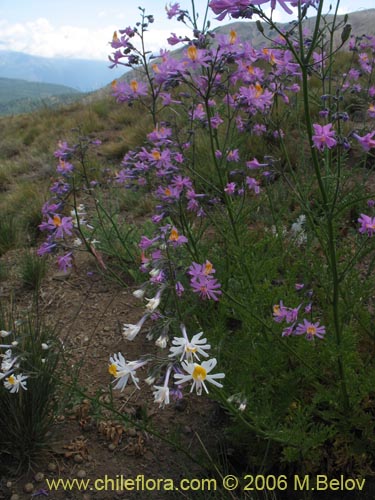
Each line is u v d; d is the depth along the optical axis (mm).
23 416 2510
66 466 2512
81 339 3488
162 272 1935
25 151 9617
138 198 5312
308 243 3035
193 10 2506
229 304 2527
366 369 2461
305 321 2307
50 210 2902
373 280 2660
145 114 9156
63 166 3463
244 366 2455
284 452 2137
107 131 9250
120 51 2807
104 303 3885
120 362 1713
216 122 2982
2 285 4305
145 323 3564
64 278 4258
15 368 2166
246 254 2816
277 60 2744
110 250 4016
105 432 2660
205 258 3002
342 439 2252
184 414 2770
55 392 2779
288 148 4871
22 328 3047
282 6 1649
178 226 3037
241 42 2473
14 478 2459
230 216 2637
